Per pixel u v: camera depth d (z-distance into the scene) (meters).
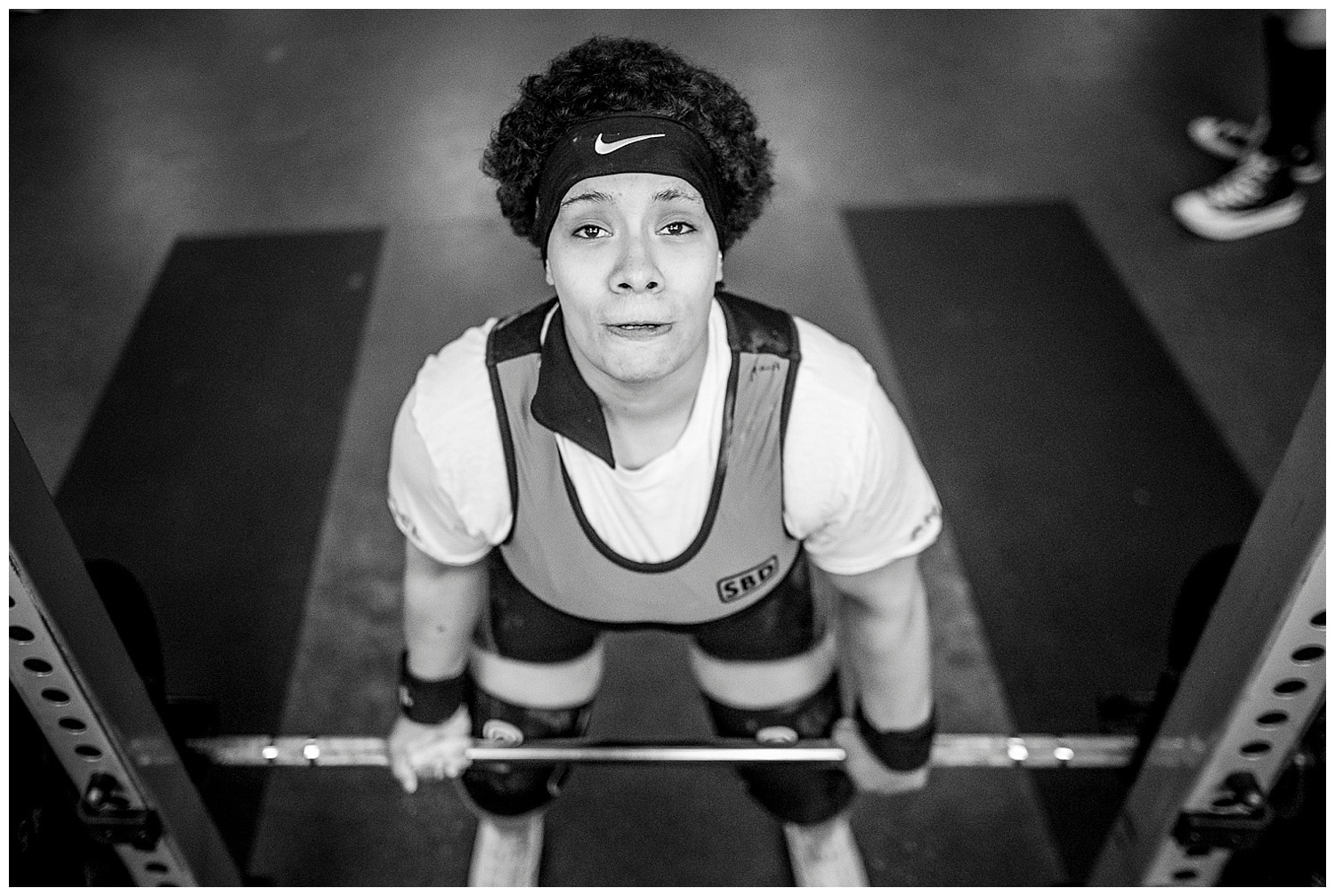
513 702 1.34
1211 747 1.19
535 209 0.97
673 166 0.88
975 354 2.65
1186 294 2.83
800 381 1.00
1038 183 3.27
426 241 3.10
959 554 2.15
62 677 1.12
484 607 1.31
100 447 2.45
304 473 2.38
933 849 1.72
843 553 1.10
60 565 1.09
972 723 1.88
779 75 3.85
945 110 3.63
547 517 1.06
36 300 2.89
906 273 2.93
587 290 0.88
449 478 1.03
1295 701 1.13
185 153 3.51
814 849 1.53
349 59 4.02
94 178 3.40
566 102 0.90
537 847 1.65
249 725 1.91
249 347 2.73
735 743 1.28
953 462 2.35
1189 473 2.31
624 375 0.90
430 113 3.68
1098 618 2.04
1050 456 2.36
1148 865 1.36
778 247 3.03
